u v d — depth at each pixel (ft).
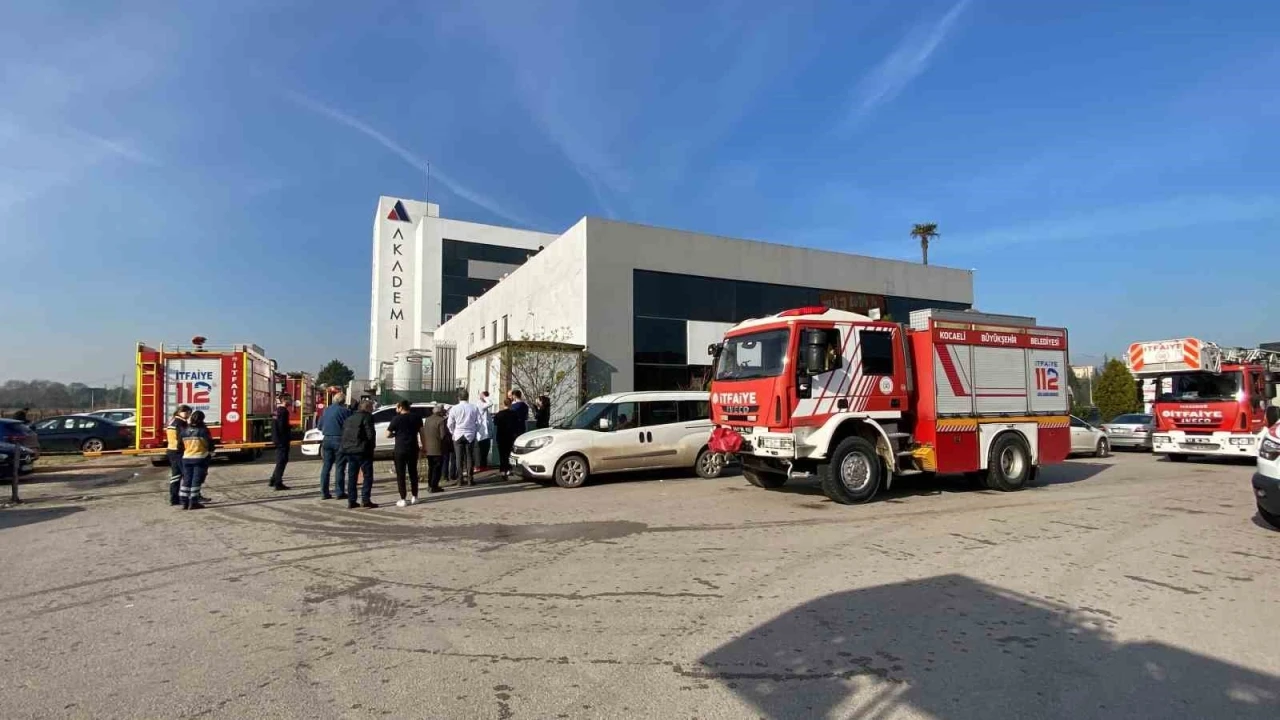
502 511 32.32
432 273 166.09
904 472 34.73
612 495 37.14
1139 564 21.18
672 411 44.88
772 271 74.59
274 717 11.62
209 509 34.32
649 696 12.24
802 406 31.86
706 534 26.23
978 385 36.55
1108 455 64.49
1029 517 29.30
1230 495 36.01
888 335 34.65
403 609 17.47
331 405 38.01
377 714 11.68
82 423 70.79
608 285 64.85
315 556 23.44
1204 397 53.72
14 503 37.37
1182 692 12.29
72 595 19.07
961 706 11.78
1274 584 19.01
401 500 34.40
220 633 15.84
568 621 16.33
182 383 56.29
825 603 17.42
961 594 18.17
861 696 12.19
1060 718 11.36
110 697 12.46
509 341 59.36
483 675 13.25
